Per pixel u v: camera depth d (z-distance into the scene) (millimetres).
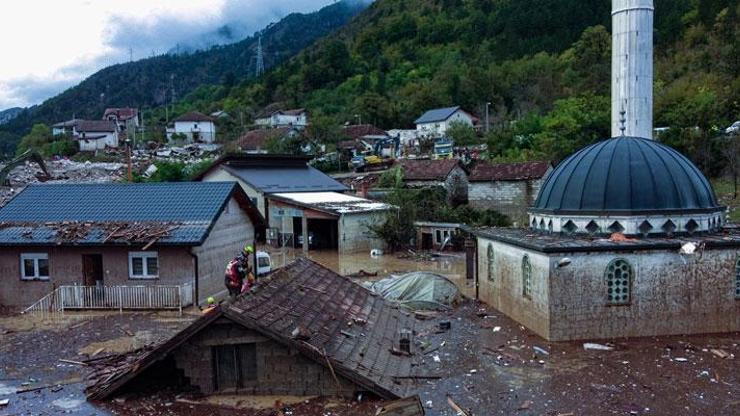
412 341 17938
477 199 52219
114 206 26719
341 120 108812
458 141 84062
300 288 17969
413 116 109812
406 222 42125
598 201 18562
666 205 18219
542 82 100562
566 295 17094
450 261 36844
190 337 13828
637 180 18438
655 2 101250
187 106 157250
